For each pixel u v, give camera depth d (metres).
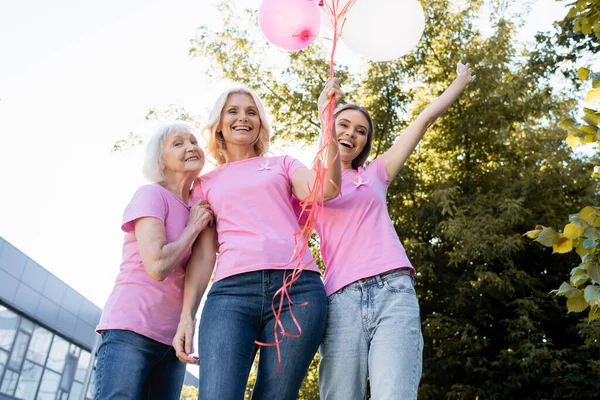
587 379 8.46
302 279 2.24
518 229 9.92
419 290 9.56
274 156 2.59
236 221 2.36
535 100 10.56
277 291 2.16
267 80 11.21
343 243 2.44
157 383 2.44
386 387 2.11
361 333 2.27
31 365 19.02
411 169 10.17
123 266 2.48
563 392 8.73
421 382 8.95
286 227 2.36
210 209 2.51
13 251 17.86
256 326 2.21
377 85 10.45
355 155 2.74
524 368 8.64
